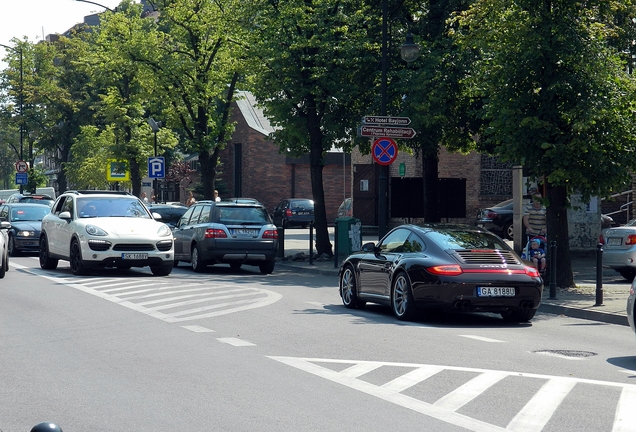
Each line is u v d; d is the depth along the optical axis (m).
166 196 78.50
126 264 22.28
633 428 7.14
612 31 19.52
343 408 7.79
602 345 12.32
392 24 28.09
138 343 11.55
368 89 28.33
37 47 73.62
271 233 25.12
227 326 13.34
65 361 10.15
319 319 14.42
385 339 12.17
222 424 7.19
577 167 18.67
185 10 35.62
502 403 8.04
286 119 29.61
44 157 125.06
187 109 37.16
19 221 33.19
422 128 26.59
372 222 49.03
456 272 14.05
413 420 7.35
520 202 26.75
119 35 44.00
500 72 19.27
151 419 7.36
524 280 14.27
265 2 28.55
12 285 19.73
